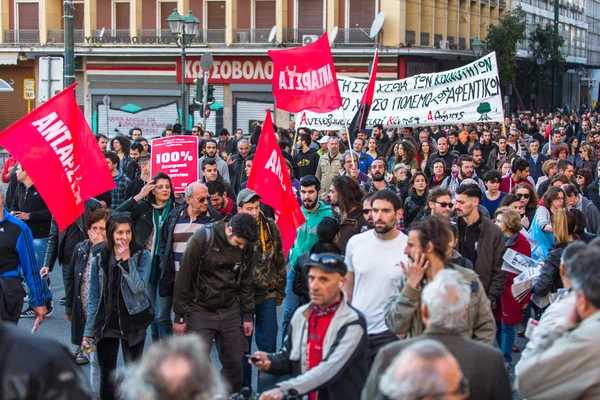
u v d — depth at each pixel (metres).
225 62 40.88
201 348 3.00
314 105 10.02
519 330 9.39
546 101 57.84
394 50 38.06
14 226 7.47
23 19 43.09
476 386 3.99
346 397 4.94
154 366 2.91
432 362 3.08
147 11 41.75
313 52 9.92
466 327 4.95
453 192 11.72
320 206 8.52
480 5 49.38
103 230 7.00
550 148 18.17
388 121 18.33
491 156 16.53
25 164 7.13
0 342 3.11
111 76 42.25
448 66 43.75
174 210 7.86
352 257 6.05
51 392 3.10
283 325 8.48
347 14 39.25
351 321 4.95
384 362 4.01
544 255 9.25
